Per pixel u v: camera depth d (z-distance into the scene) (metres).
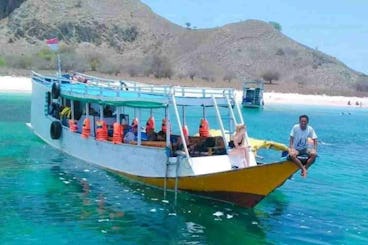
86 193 19.34
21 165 23.64
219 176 17.25
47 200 18.25
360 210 19.34
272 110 75.81
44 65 108.00
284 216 17.91
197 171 18.14
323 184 23.91
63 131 26.02
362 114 84.44
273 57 164.25
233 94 20.45
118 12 179.75
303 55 168.00
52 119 27.53
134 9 186.88
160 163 19.05
